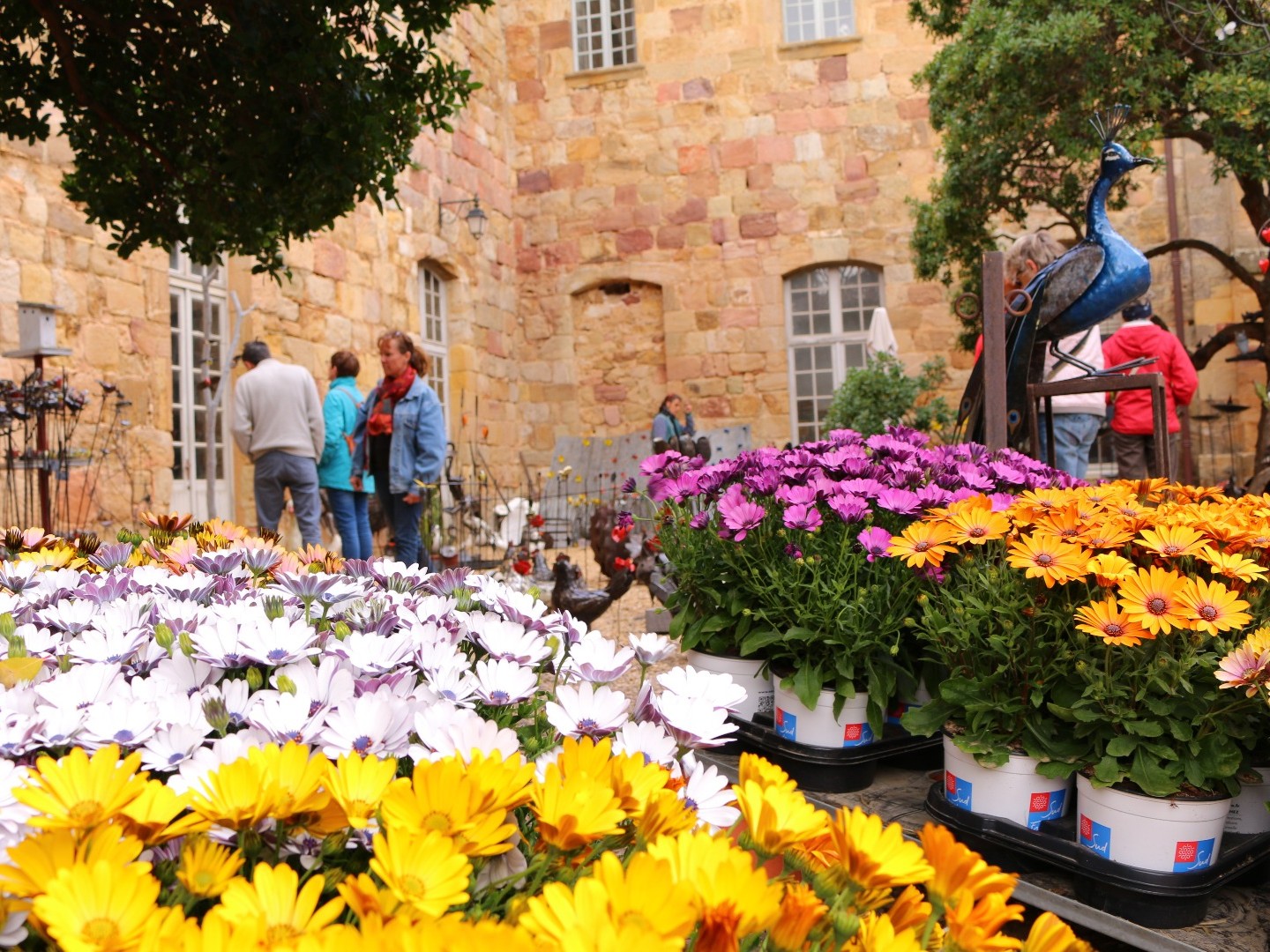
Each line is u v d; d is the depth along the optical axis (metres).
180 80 4.36
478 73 14.01
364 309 11.32
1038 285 3.71
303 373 6.37
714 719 0.98
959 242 10.73
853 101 13.88
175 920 0.50
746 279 14.12
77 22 4.34
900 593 2.18
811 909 0.59
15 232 6.87
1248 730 1.68
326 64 4.18
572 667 1.12
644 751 0.91
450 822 0.62
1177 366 6.40
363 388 11.23
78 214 7.36
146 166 4.73
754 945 0.63
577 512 11.62
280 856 0.69
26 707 0.94
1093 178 10.28
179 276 8.90
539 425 14.81
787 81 14.07
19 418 5.49
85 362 7.38
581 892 0.50
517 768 0.70
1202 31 8.57
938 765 2.45
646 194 14.47
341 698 0.93
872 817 0.65
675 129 14.40
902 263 13.67
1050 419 3.82
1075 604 1.77
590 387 14.73
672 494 2.57
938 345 13.53
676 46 14.40
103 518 7.43
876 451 2.67
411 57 4.64
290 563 1.98
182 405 8.88
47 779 0.62
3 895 0.55
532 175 14.88
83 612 1.41
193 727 0.85
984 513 1.93
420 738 0.89
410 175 12.39
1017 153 10.12
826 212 13.92
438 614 1.39
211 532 2.52
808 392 14.15
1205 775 1.67
